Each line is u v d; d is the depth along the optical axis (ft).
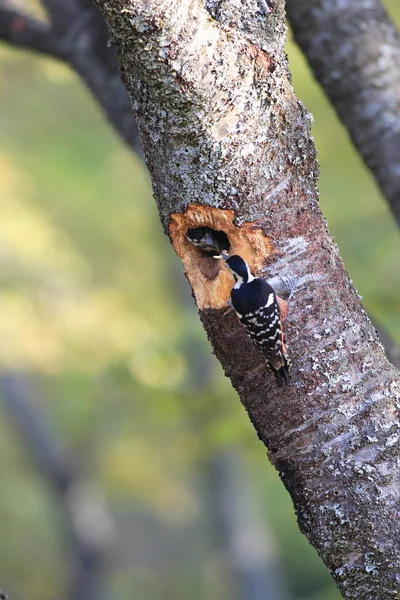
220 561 104.83
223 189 21.43
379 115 31.35
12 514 102.01
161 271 82.99
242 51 20.66
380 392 22.07
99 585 101.91
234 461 94.53
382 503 21.70
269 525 106.32
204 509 103.96
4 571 98.94
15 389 97.96
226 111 20.71
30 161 70.33
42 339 67.41
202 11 20.06
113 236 77.00
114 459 86.28
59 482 100.07
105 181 74.33
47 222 72.08
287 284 22.03
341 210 52.06
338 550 22.21
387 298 43.50
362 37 31.19
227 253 22.38
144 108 20.98
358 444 21.86
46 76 59.31
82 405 84.43
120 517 111.96
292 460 22.34
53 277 69.97
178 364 47.78
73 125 72.64
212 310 22.65
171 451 86.07
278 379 21.83
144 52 19.76
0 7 35.35
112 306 71.26
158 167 21.72
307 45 31.86
